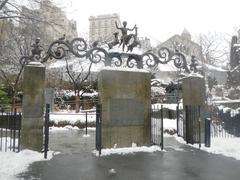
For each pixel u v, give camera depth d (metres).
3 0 14.11
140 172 8.62
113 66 12.92
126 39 13.11
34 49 12.03
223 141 13.62
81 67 30.27
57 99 30.67
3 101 23.16
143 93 12.76
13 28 17.61
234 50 32.69
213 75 48.38
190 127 13.64
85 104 29.62
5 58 23.34
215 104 22.78
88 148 12.79
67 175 8.29
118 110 12.30
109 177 8.12
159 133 13.26
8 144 12.56
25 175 8.27
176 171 8.73
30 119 11.26
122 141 12.27
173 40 47.47
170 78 42.03
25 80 11.38
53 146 13.36
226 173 8.52
